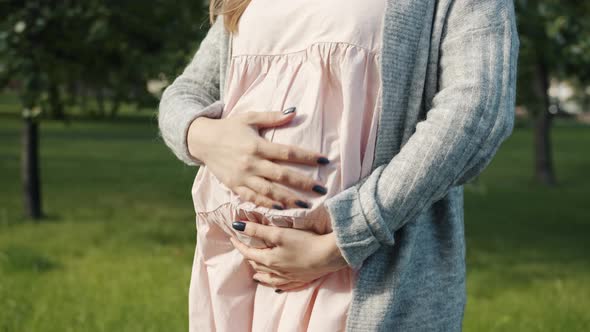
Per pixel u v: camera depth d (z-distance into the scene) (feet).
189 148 4.29
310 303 3.95
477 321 12.82
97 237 20.77
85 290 14.16
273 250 3.88
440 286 4.00
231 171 4.00
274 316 4.10
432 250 4.01
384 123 3.77
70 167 39.47
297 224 3.83
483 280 16.93
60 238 20.36
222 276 4.34
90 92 19.74
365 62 3.83
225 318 4.33
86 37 18.01
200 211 4.42
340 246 3.57
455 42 3.68
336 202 3.56
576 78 22.98
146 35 18.70
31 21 17.52
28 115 18.42
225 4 4.47
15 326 11.50
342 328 3.83
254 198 3.91
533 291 15.79
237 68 4.36
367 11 3.84
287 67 4.12
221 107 4.41
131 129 73.20
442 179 3.47
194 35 18.44
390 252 3.82
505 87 3.55
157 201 28.86
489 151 3.53
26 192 23.61
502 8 3.68
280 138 3.97
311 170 3.84
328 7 3.95
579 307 13.97
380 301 3.75
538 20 17.74
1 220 23.03
